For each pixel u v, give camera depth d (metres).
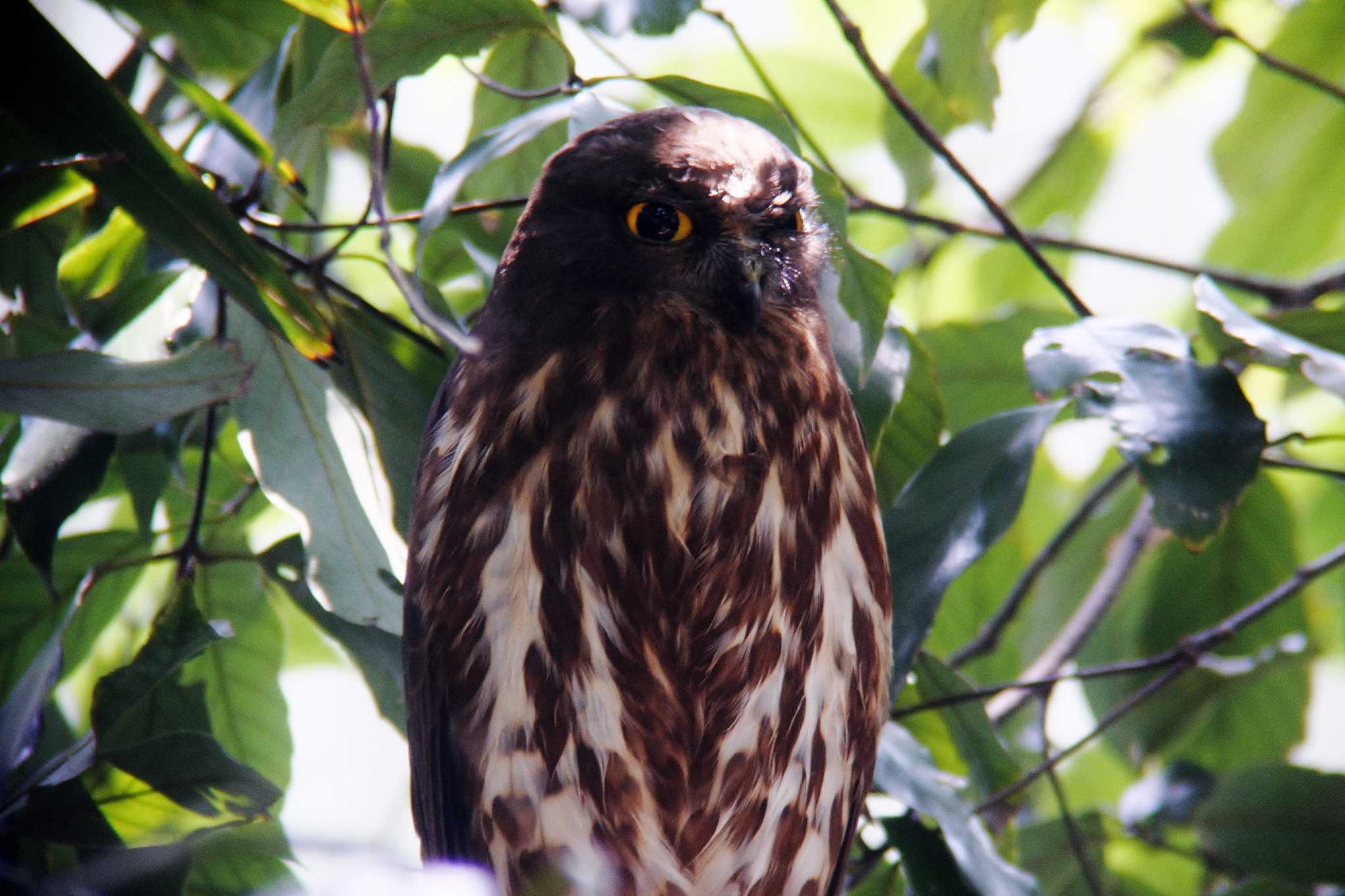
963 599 9.55
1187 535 5.78
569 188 7.15
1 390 5.15
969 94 7.92
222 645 7.39
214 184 6.57
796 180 7.33
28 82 4.83
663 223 7.04
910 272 11.23
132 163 4.95
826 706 6.86
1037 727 9.11
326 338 5.22
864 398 6.73
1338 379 5.95
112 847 5.67
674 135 7.16
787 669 6.79
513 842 6.73
